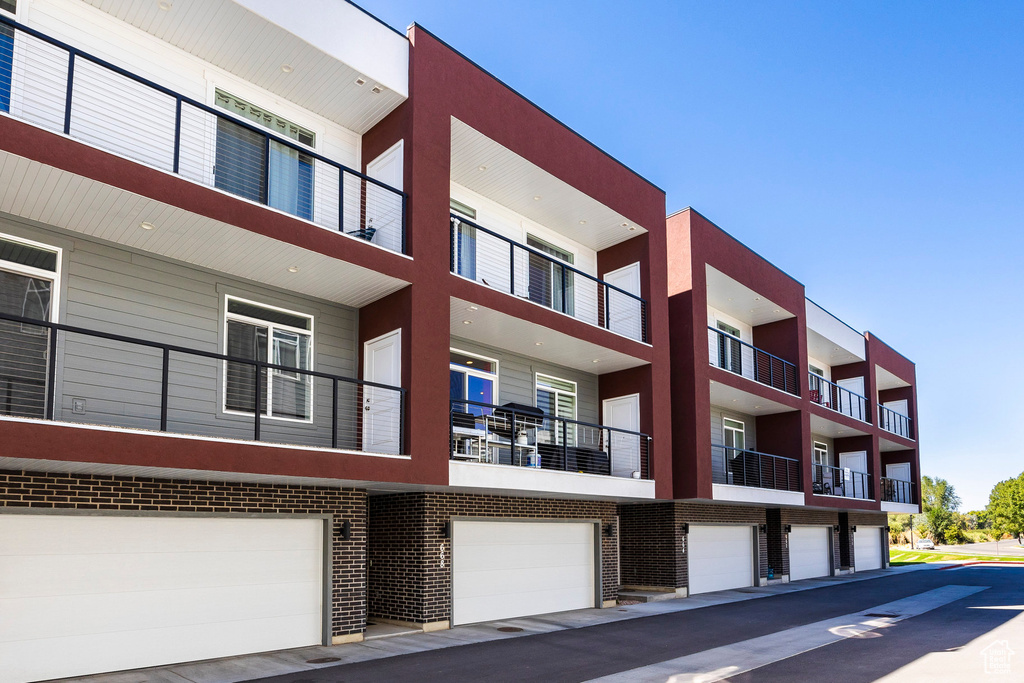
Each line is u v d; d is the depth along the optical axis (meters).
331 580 12.43
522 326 15.30
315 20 12.17
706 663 11.52
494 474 13.62
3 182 9.10
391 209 13.47
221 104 12.46
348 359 13.53
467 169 15.94
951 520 70.06
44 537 9.60
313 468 10.79
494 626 14.71
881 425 36.59
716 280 22.42
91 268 10.58
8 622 9.20
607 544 18.39
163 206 9.81
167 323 11.25
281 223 10.95
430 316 12.90
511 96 15.48
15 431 8.20
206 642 10.98
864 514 34.34
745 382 22.14
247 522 11.66
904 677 10.49
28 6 10.34
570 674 10.63
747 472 24.28
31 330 9.91
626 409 18.88
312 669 10.54
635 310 19.11
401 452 12.20
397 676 10.24
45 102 10.30
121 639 10.13
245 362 10.23
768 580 25.16
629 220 18.50
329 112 13.78
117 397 10.53
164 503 10.59
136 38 11.49
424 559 13.97
